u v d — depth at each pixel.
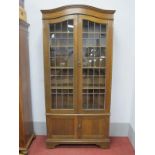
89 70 2.79
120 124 3.29
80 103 2.80
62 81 2.83
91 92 2.83
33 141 3.12
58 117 2.84
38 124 3.31
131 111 3.17
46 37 2.67
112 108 3.27
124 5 3.04
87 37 2.71
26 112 2.89
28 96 3.02
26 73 2.93
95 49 2.74
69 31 2.70
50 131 2.88
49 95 2.80
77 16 2.61
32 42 3.14
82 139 2.88
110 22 2.63
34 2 3.06
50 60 2.75
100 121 2.85
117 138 3.25
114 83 3.22
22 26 2.73
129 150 2.86
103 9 2.78
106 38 2.66
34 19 3.10
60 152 2.79
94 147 2.93
